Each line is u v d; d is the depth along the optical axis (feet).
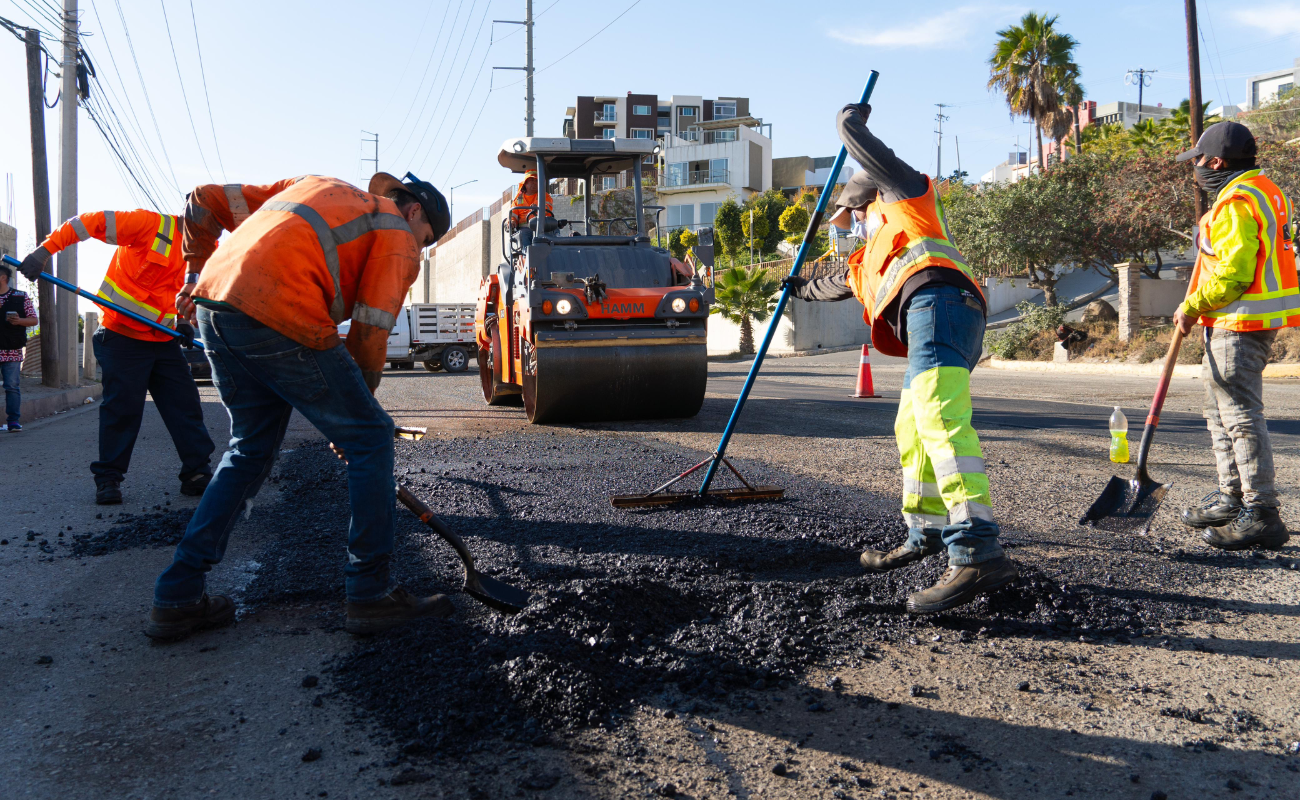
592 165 31.89
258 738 6.48
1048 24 112.78
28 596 9.97
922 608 8.75
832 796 5.63
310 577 10.39
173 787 5.79
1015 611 9.14
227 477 8.75
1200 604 9.40
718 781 5.82
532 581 10.00
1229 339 11.55
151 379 15.69
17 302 27.07
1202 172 12.28
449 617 8.86
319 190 8.40
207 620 8.73
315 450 21.22
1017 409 32.73
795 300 106.93
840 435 24.79
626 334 26.48
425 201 9.21
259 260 7.82
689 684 7.34
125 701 7.15
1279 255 11.50
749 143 185.37
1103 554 11.37
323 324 8.09
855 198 10.64
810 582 10.29
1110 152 103.65
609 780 5.83
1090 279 121.80
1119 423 19.47
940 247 9.42
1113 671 7.66
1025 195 88.02
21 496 16.07
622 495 15.17
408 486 16.19
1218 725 6.59
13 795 5.69
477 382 52.95
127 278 15.03
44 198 43.88
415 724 6.60
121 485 17.29
